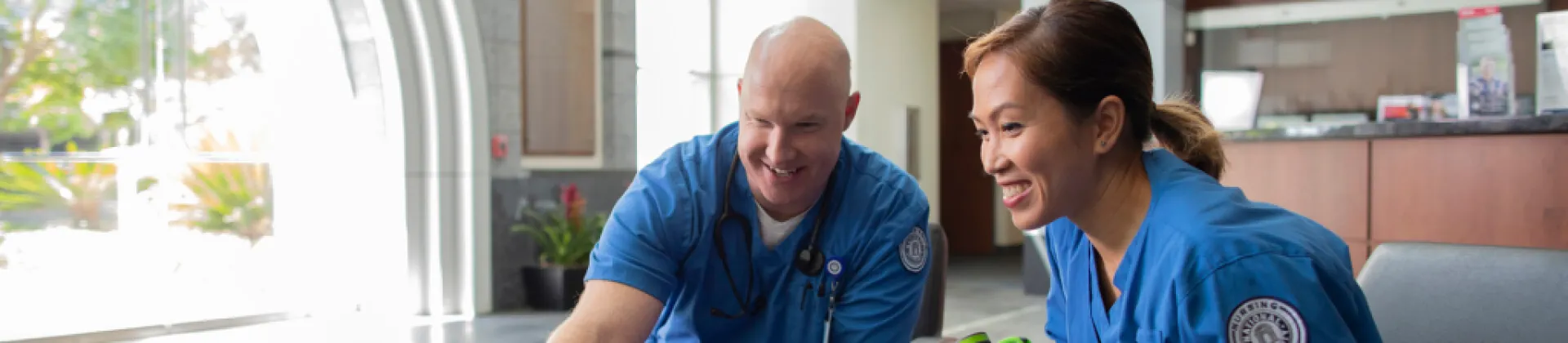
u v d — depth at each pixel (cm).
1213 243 94
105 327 537
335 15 609
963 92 1029
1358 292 97
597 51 688
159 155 587
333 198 629
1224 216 97
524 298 649
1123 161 107
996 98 102
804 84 131
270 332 559
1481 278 114
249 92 619
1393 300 120
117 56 576
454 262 624
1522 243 281
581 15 676
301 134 628
